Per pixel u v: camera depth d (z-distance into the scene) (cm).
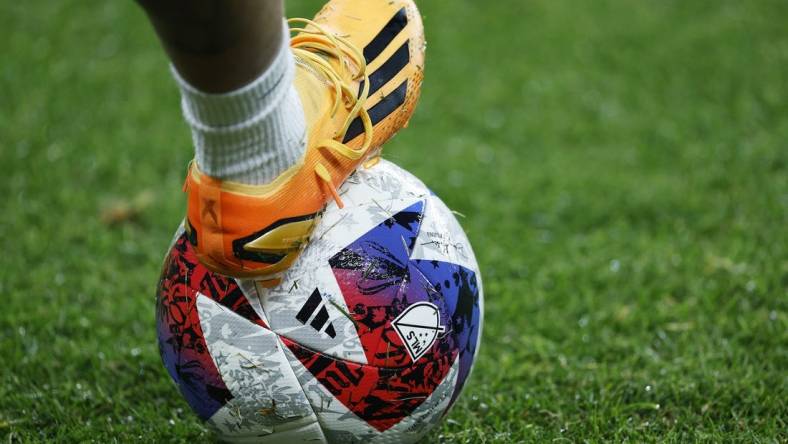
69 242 611
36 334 490
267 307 316
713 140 763
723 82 880
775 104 819
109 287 548
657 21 1054
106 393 441
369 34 340
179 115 839
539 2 1125
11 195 670
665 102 853
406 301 323
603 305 524
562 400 425
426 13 1082
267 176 288
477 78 923
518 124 825
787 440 380
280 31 268
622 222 630
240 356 318
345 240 320
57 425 409
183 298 328
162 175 727
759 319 485
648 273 555
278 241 296
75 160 736
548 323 505
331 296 314
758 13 1059
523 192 686
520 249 598
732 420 399
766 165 704
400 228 331
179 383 339
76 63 949
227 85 261
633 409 415
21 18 1067
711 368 441
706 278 541
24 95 861
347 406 323
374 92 333
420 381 329
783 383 422
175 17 243
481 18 1078
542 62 959
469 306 347
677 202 655
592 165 738
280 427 326
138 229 640
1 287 536
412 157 748
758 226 602
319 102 306
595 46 993
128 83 905
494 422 407
